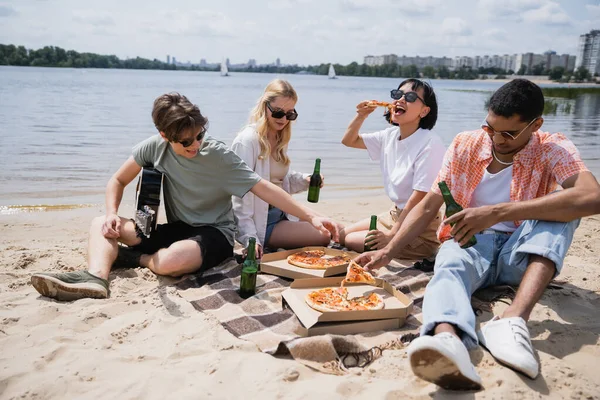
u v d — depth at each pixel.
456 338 2.38
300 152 11.66
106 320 3.21
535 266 2.84
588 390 2.39
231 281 3.85
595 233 5.68
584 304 3.45
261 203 4.44
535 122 3.12
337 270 3.94
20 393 2.41
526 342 2.55
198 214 4.22
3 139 11.85
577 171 3.03
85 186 7.79
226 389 2.47
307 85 86.19
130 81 68.31
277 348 2.78
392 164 4.51
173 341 2.95
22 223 5.82
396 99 4.25
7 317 3.16
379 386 2.46
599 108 31.02
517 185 3.31
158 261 3.88
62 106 21.95
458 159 3.49
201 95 37.53
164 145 4.09
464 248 3.19
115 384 2.50
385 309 3.12
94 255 3.85
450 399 2.32
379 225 4.62
